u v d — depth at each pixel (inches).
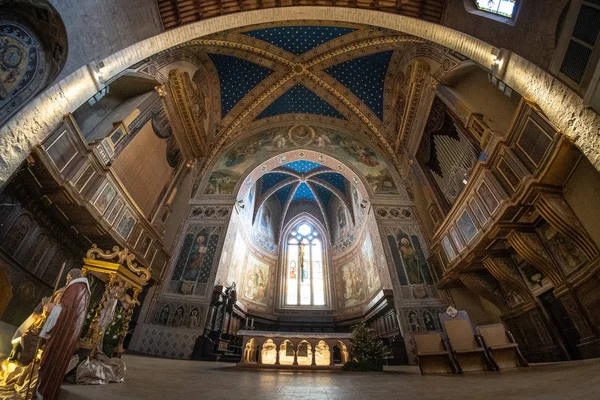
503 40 244.8
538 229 317.1
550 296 331.3
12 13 200.4
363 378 198.4
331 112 733.3
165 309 476.7
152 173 503.5
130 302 200.1
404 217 597.6
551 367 201.0
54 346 108.0
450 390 126.3
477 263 406.9
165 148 534.9
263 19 345.7
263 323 733.9
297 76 660.7
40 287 321.7
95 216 344.2
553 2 207.6
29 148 205.5
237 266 663.8
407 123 596.1
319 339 305.6
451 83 449.1
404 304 483.5
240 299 682.8
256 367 282.0
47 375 103.5
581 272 272.4
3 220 271.9
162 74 473.7
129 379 159.9
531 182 272.7
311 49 616.7
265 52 608.4
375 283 610.9
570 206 266.8
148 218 502.3
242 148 715.4
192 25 320.8
